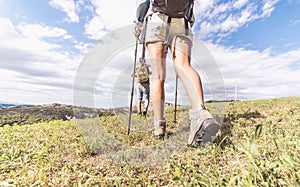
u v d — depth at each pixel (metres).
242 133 2.72
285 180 1.33
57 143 3.09
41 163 2.20
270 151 1.84
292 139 2.16
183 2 2.61
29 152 2.72
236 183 1.39
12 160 2.45
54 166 2.16
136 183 1.61
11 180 1.80
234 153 1.98
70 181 1.74
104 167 2.00
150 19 2.78
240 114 4.39
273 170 1.43
